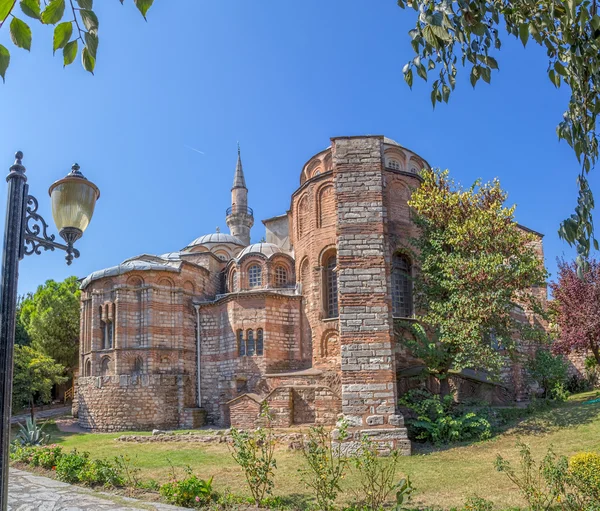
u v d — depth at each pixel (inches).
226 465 779.4
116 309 1505.9
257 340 1425.9
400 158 1418.6
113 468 604.7
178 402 1477.6
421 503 517.0
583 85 246.5
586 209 236.8
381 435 818.2
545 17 237.8
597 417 857.5
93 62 167.2
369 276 889.5
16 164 282.4
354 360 858.1
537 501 433.1
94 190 339.0
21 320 2181.3
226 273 1754.4
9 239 271.9
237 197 2536.9
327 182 1318.9
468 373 1219.9
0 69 158.7
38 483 593.0
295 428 1106.7
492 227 979.3
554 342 1268.5
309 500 530.0
